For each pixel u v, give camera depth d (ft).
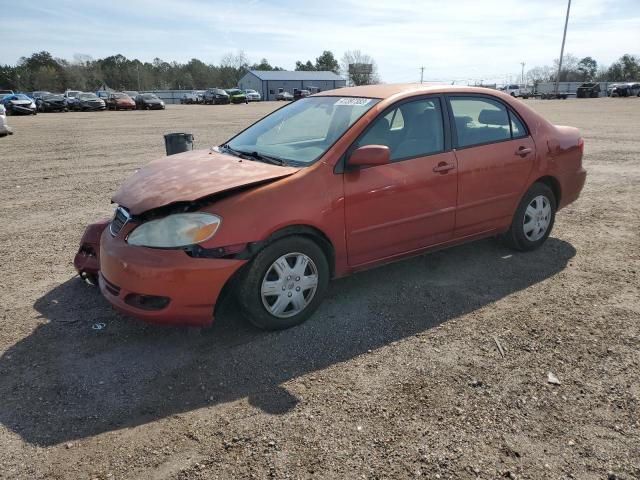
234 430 9.06
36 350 11.65
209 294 11.01
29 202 25.62
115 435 8.98
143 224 11.19
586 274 15.76
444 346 11.73
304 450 8.56
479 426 9.10
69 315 13.29
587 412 9.46
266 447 8.64
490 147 15.31
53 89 304.09
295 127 14.65
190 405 9.76
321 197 12.08
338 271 13.03
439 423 9.18
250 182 11.48
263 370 10.84
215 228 10.93
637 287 14.79
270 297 12.04
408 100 14.02
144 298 11.05
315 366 10.98
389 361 11.14
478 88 15.74
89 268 13.89
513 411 9.49
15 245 18.89
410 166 13.57
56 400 9.91
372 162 12.10
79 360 11.24
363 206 12.76
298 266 12.14
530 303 13.83
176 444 8.74
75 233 20.31
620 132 57.00
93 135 61.57
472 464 8.23
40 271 16.28
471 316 13.14
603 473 8.05
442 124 14.55
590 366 10.89
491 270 16.06
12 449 8.64
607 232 19.92
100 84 320.09
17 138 58.18
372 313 13.29
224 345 11.80
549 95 197.88
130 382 10.47
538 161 16.44
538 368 10.84
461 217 14.97
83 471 8.18
